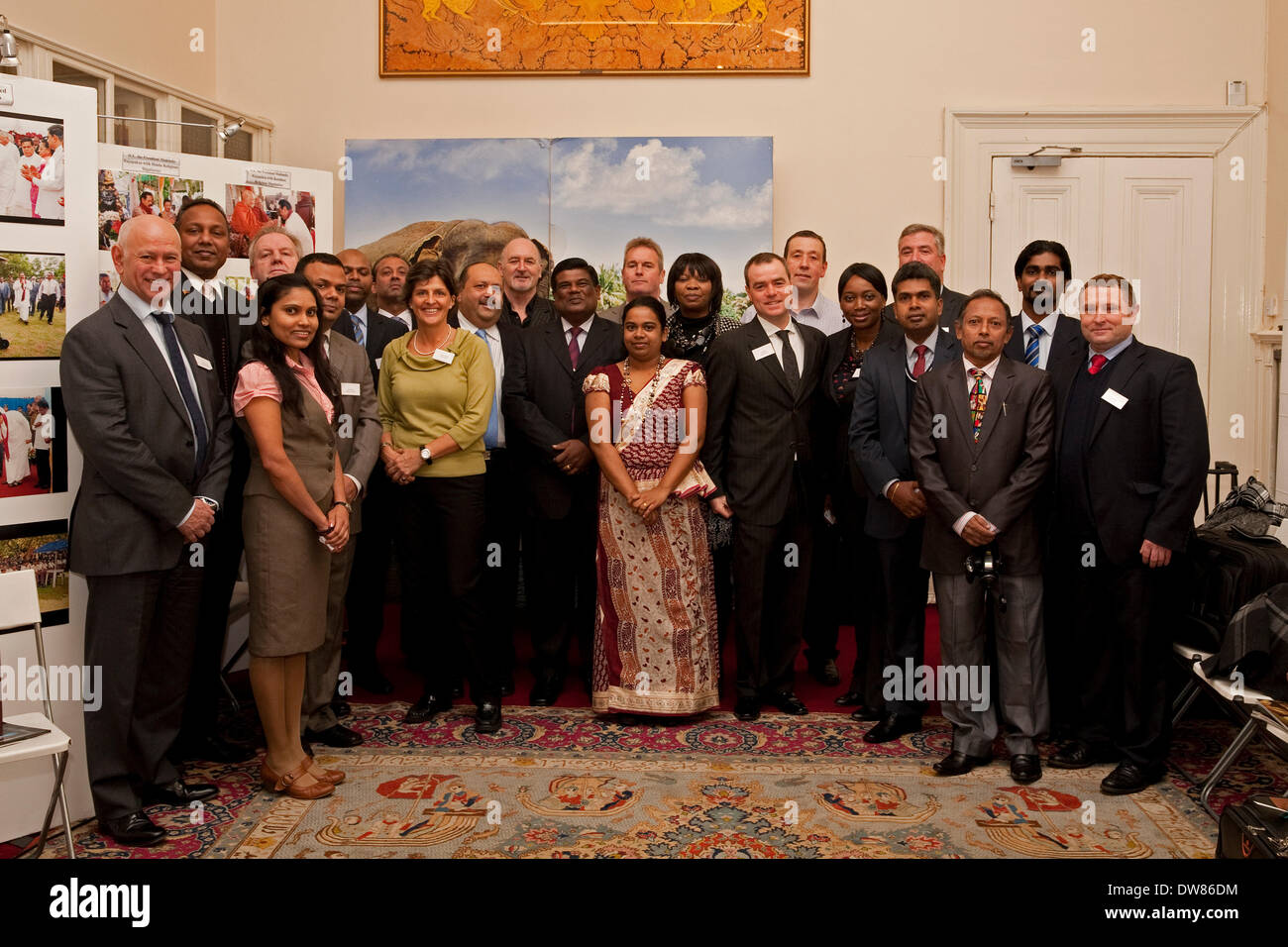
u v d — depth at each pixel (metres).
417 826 3.01
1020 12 5.88
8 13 4.29
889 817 3.07
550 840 2.91
